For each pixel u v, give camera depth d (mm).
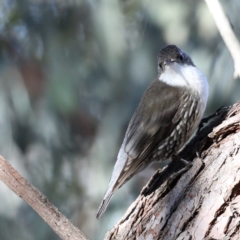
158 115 7730
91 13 11969
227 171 5527
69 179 12508
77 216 12312
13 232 11703
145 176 12531
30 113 12109
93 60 12188
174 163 6137
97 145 12320
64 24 12180
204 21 11453
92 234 12109
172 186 5766
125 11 12148
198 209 5426
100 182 12211
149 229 5605
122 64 11977
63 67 12031
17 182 5617
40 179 12102
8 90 12078
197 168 5672
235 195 5410
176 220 5496
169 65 8023
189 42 11617
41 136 12156
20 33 12391
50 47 12055
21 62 12227
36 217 11977
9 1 12516
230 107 6488
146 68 11938
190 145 6238
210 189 5484
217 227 5266
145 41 11961
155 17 11812
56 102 12039
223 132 5824
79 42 12148
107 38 11820
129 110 12023
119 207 12008
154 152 7773
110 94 12203
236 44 5941
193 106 7773
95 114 12891
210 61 11258
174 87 7875
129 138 7684
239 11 10906
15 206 12023
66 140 12539
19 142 12055
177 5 11734
